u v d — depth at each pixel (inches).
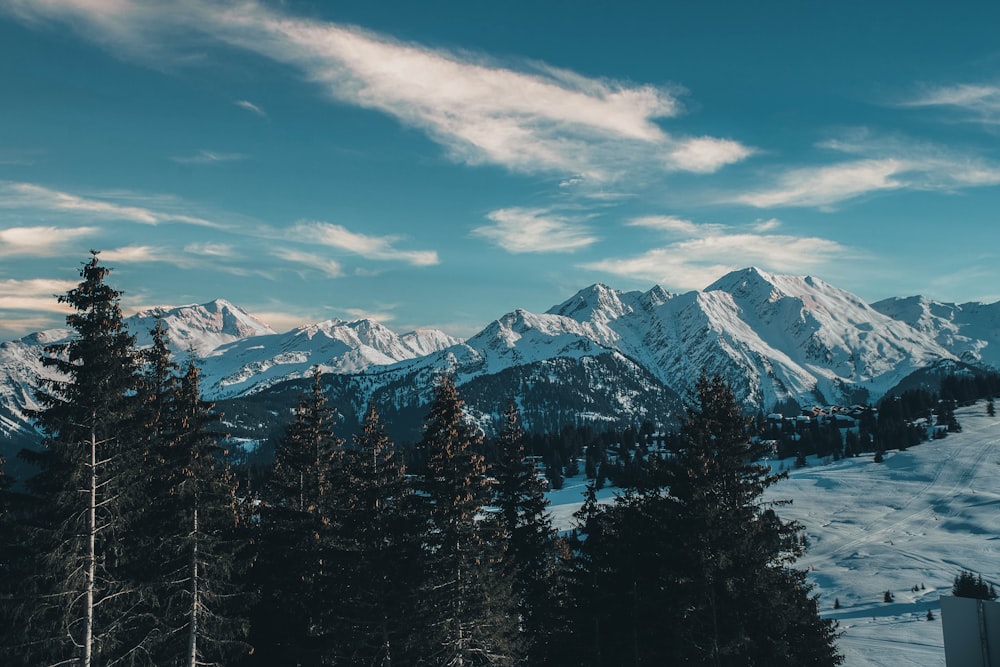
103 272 1008.9
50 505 982.4
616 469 7711.6
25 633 992.9
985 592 3560.5
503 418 1761.8
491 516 1398.9
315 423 1413.6
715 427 1207.6
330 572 1326.3
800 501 6855.3
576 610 1464.1
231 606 1191.6
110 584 1027.3
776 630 1154.7
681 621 1181.7
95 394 991.6
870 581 4431.6
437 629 1290.6
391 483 1353.3
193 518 1127.6
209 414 1179.3
